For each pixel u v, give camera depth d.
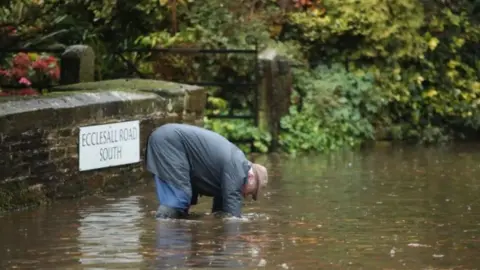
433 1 26.03
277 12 24.78
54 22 23.39
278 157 21.84
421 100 25.42
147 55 23.73
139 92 18.17
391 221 14.71
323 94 23.55
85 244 12.95
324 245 13.02
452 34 26.11
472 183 18.17
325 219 14.82
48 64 21.61
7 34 22.36
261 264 11.90
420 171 19.67
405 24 25.22
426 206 15.91
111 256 12.26
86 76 20.33
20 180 15.48
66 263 11.91
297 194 17.00
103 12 24.08
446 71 25.91
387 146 23.78
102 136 17.00
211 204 16.16
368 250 12.77
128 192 17.23
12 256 12.29
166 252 12.48
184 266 11.76
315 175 19.11
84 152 16.64
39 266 11.77
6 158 15.16
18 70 21.45
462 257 12.45
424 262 12.16
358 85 24.30
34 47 22.36
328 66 24.83
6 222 14.43
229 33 23.77
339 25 24.64
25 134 15.47
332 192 17.20
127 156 17.62
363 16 24.72
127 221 14.55
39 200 15.82
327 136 23.22
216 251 12.55
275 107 22.67
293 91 23.47
